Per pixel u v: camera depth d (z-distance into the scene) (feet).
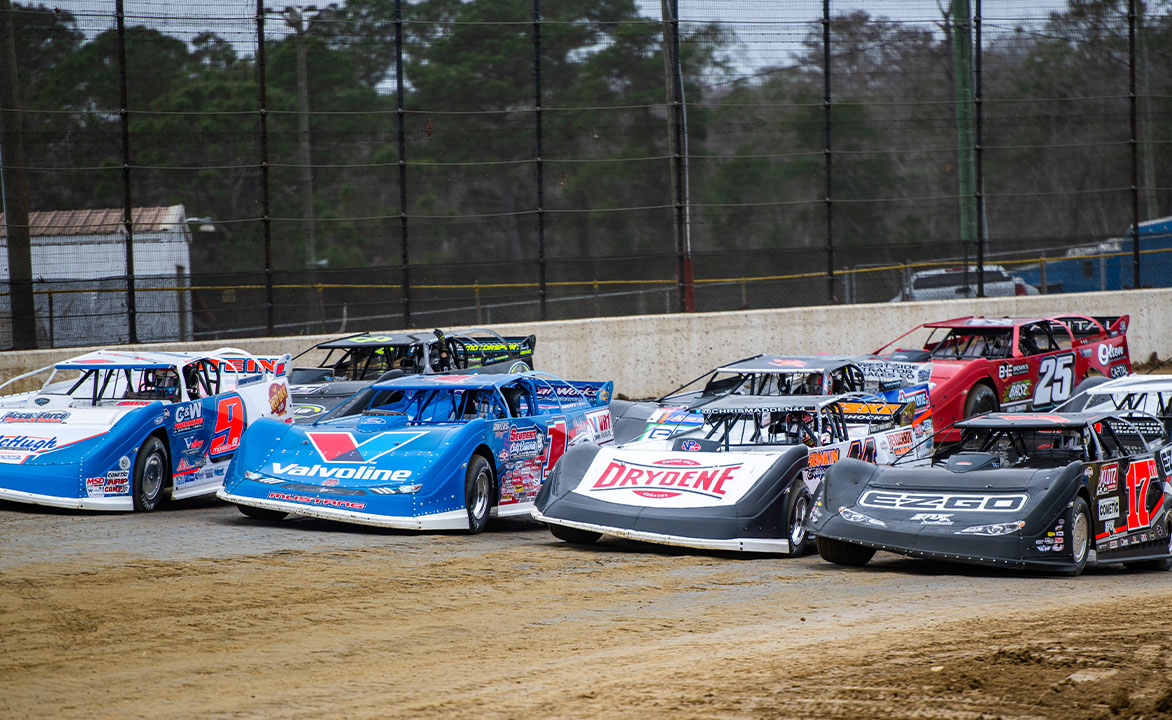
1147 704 31.12
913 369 99.19
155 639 42.11
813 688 33.78
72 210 133.59
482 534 71.51
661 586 54.70
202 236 167.12
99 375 85.46
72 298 128.26
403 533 69.82
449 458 69.77
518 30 202.49
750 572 59.00
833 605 50.14
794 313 151.53
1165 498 68.13
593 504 65.41
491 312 162.91
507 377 79.46
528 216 206.18
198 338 138.82
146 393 83.76
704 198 200.95
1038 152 205.36
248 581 53.52
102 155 163.84
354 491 68.23
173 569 55.98
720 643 41.75
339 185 196.13
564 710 32.14
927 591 53.98
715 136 190.19
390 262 199.93
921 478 62.03
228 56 164.45
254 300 147.02
